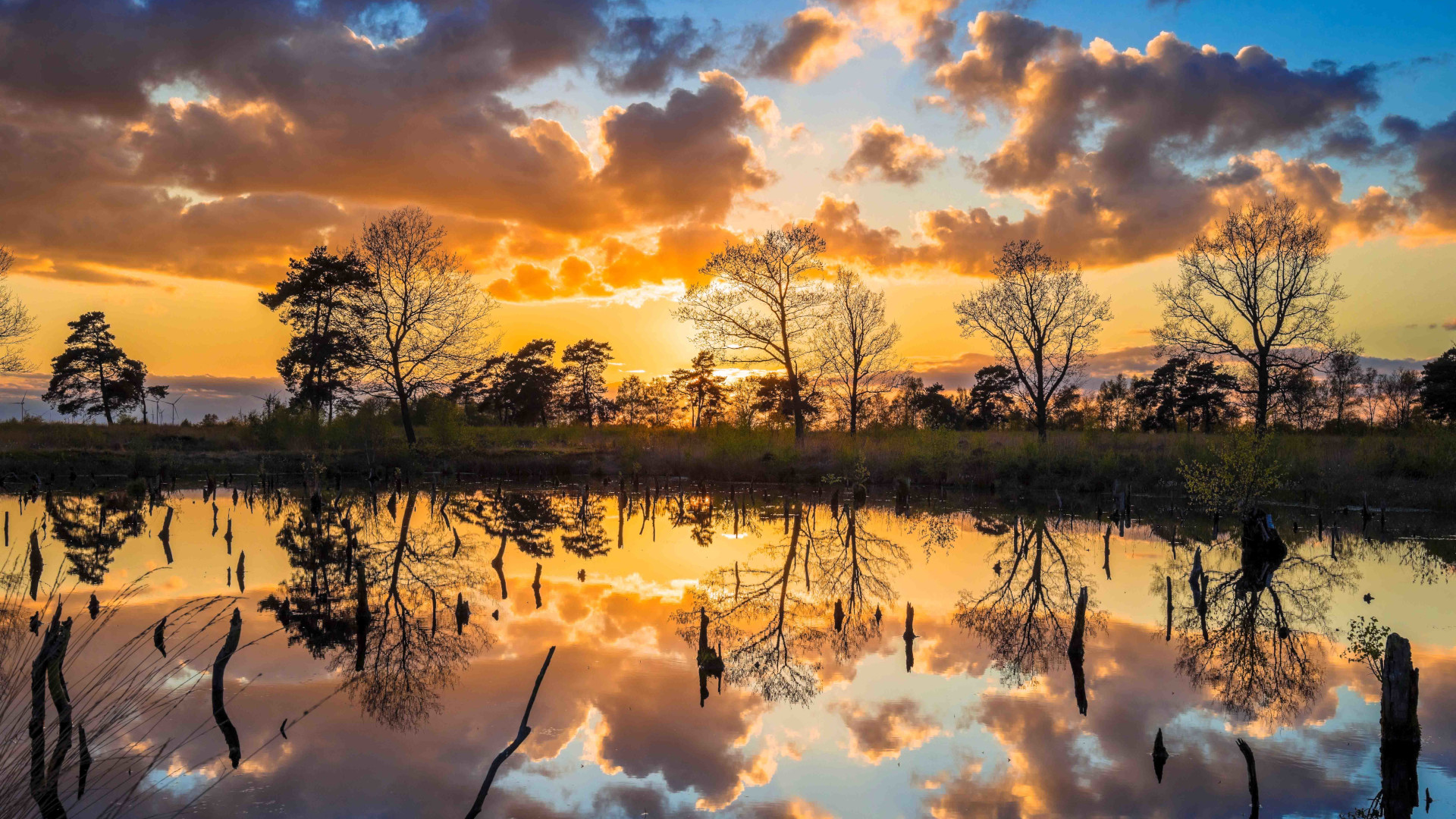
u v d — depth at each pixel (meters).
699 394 93.44
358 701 10.79
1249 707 11.03
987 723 10.45
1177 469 33.09
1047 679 12.23
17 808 6.21
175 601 15.88
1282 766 9.12
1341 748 9.63
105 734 8.96
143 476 38.81
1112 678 12.24
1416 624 15.11
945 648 13.81
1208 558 22.09
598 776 8.76
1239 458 27.56
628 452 43.34
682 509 32.47
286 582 17.95
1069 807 8.17
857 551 23.38
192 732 9.54
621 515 26.14
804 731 10.16
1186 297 45.34
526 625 14.87
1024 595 17.84
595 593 17.69
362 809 7.82
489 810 7.93
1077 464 37.31
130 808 7.51
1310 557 22.03
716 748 9.57
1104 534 26.16
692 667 12.62
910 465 40.19
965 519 29.77
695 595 17.70
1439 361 62.16
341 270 53.50
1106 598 17.47
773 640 14.27
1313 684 11.95
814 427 58.12
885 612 16.42
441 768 8.84
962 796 8.41
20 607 14.72
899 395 67.31
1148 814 8.00
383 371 45.00
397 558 21.09
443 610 15.77
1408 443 34.97
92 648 12.20
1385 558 21.91
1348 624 15.20
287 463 42.06
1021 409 75.38
